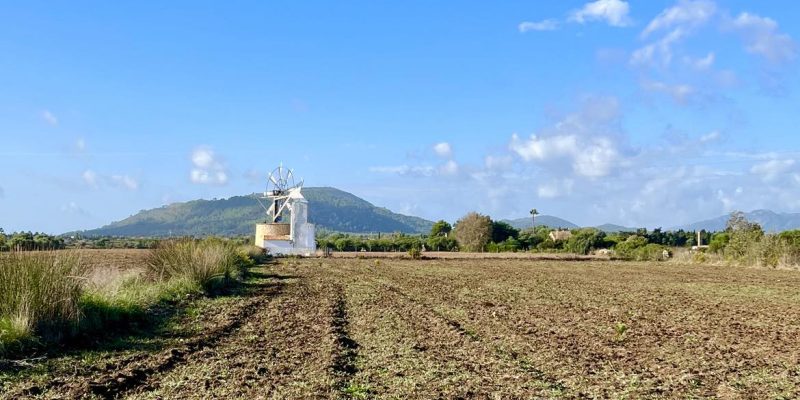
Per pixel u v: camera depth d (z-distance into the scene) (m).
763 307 23.23
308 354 13.28
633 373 11.92
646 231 120.12
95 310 15.64
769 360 13.34
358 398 9.90
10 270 13.93
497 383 10.93
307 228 78.62
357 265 51.12
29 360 11.93
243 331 16.38
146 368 11.70
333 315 19.52
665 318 19.95
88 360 12.25
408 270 44.88
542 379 11.30
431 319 18.89
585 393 10.39
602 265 55.88
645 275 41.66
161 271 25.70
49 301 13.88
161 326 16.77
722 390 10.67
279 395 9.95
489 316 19.91
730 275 41.88
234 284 29.92
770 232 54.88
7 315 13.14
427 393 10.19
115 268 26.41
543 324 18.30
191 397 9.85
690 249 74.38
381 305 22.61
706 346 14.97
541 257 70.69
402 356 13.16
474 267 50.19
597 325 18.23
